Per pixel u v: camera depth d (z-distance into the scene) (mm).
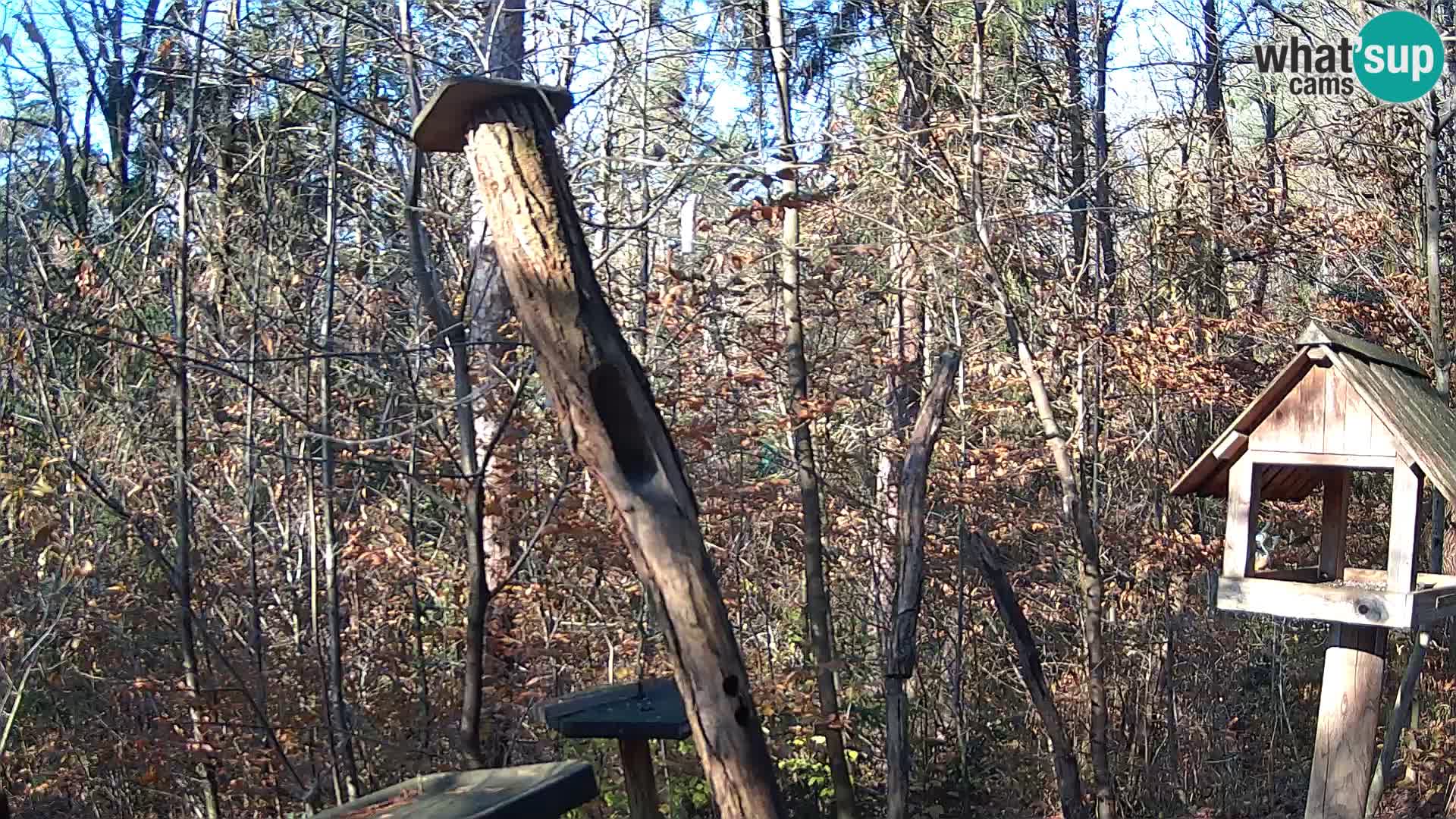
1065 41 11789
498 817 3293
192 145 7949
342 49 6992
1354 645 6898
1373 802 9547
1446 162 11906
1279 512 12508
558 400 4000
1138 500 13117
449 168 8484
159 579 8719
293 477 9344
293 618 9188
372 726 8820
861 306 11422
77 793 9281
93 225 8930
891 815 6316
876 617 11812
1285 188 12680
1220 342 13141
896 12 10641
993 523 11977
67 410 8477
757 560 11617
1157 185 13859
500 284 7367
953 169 9594
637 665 8664
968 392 12039
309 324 8141
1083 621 11000
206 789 8562
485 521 8453
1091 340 11094
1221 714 13266
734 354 10836
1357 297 13977
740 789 3805
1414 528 6504
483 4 7375
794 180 9023
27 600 7898
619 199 8547
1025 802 12289
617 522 3936
